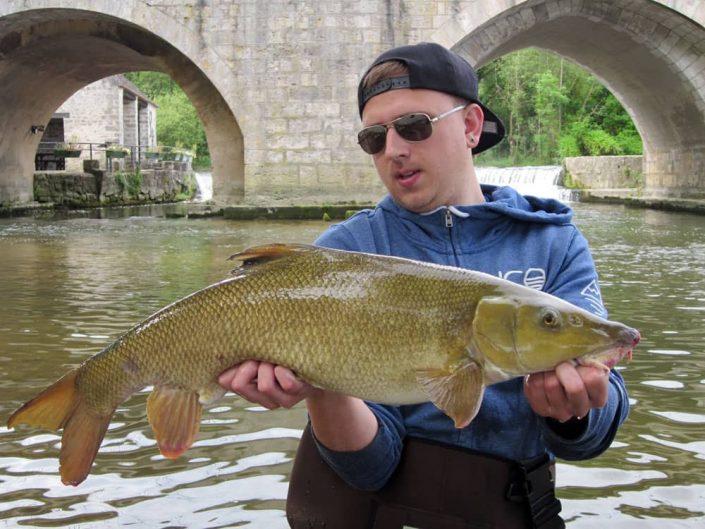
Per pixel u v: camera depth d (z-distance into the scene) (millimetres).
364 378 2330
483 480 2732
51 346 6699
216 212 24328
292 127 23016
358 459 2658
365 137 2820
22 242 16734
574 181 35344
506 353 2236
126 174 36719
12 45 25234
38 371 5891
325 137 23016
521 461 2740
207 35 22859
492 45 23641
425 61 2709
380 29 22578
